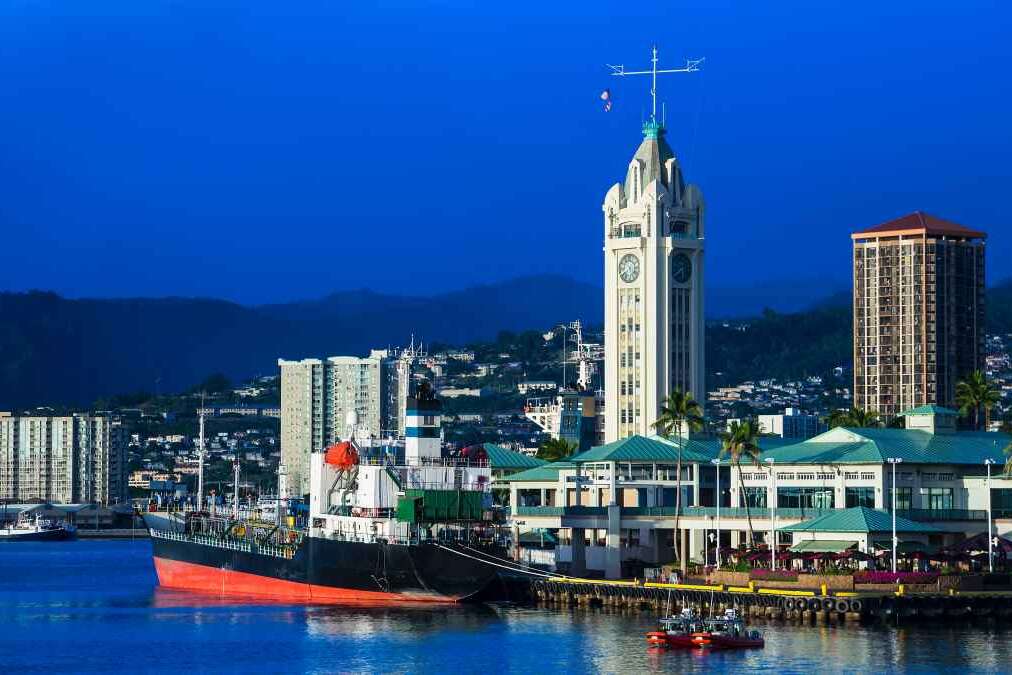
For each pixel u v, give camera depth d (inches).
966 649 7726.4
